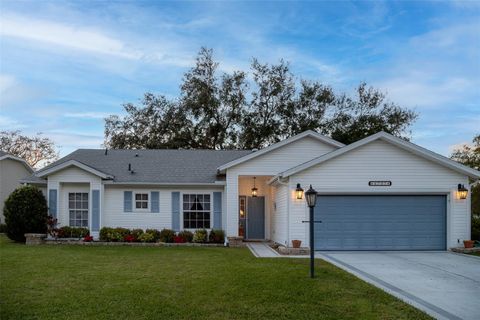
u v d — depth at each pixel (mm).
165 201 21828
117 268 12570
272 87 39375
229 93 39188
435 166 17859
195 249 18297
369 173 17781
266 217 23297
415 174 17828
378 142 17875
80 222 21516
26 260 13914
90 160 23797
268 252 17453
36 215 20266
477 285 10688
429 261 14578
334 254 16453
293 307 8484
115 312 8031
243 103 39500
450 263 14148
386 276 11805
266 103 39656
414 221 17859
